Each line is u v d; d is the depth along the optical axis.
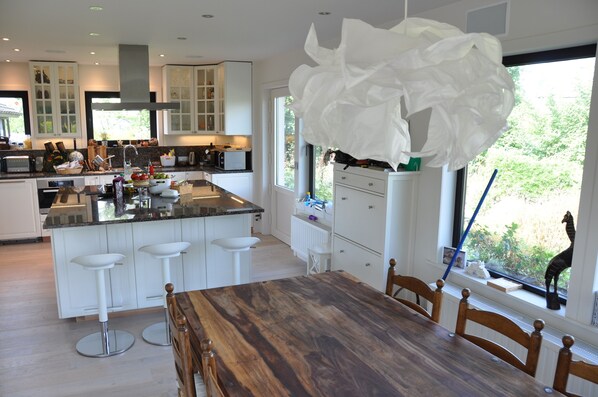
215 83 6.96
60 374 3.19
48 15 3.75
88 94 7.00
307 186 5.99
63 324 3.94
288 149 6.37
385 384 1.71
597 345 2.53
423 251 3.79
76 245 3.78
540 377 2.65
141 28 4.30
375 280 3.94
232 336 2.08
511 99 1.38
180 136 7.58
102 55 5.99
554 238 2.95
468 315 2.19
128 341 3.63
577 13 2.54
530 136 3.06
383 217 3.77
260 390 1.66
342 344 2.02
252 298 2.54
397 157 1.70
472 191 3.52
